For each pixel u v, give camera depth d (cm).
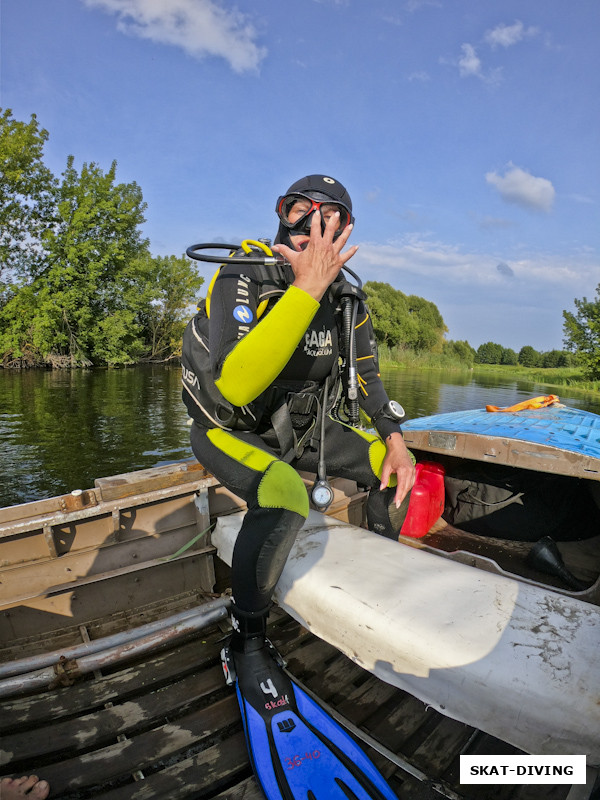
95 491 199
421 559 171
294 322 133
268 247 166
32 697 167
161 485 213
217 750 149
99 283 2969
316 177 170
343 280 182
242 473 157
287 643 197
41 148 2798
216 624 205
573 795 117
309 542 185
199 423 180
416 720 162
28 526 182
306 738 145
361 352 200
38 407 1564
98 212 2891
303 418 179
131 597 212
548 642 127
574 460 220
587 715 113
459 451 255
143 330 3631
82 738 152
